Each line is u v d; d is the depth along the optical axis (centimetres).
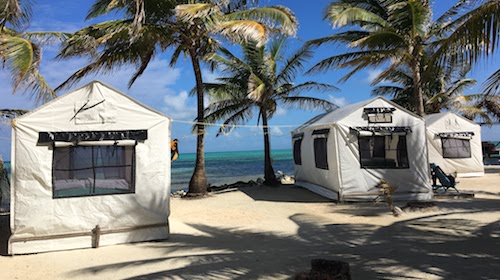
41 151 661
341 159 1111
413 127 1135
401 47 1481
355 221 834
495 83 663
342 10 1405
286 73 1678
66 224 666
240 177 2738
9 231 807
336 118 1188
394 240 639
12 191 643
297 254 568
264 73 1598
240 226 841
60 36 1039
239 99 1628
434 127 1731
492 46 599
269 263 518
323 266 411
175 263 541
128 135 714
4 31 954
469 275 425
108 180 702
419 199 1106
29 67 819
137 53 1184
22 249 637
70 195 673
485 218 791
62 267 559
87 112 693
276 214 978
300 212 991
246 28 984
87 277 503
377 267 474
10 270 551
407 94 2336
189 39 1241
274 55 1670
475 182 1521
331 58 1584
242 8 1275
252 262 528
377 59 1464
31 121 659
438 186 1245
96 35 1098
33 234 647
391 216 871
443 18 1529
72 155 683
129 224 709
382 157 1132
